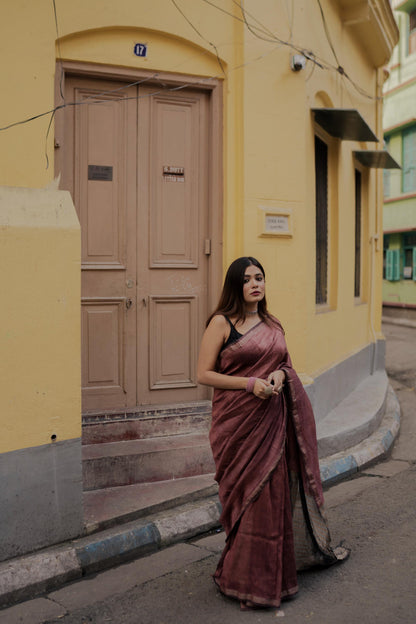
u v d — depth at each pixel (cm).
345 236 739
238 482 301
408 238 1878
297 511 316
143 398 491
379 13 738
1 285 321
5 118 419
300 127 528
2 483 324
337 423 573
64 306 342
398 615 279
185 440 463
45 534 340
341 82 712
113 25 459
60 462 345
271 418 305
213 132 502
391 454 566
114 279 481
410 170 1848
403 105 1841
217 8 495
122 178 482
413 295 1858
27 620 290
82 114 471
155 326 493
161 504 398
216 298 504
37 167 428
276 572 290
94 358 477
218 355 319
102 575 336
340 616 280
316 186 658
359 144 807
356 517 407
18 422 329
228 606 296
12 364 326
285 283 527
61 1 439
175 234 499
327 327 654
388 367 1046
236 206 507
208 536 388
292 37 526
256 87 507
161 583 324
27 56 424
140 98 486
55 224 338
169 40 484
